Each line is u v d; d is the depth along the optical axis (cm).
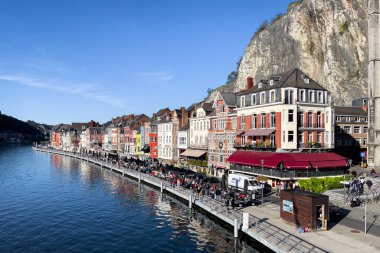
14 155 15500
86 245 3266
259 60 13425
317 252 2220
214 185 4878
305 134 5144
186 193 4703
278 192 4434
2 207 4853
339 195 3906
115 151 14175
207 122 7169
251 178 4503
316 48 11744
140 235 3525
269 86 5419
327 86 11050
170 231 3619
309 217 2800
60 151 16212
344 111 7756
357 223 2972
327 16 11662
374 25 6188
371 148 6184
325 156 4994
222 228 3597
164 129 9438
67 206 4900
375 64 6162
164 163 8556
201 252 2981
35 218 4244
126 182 7119
